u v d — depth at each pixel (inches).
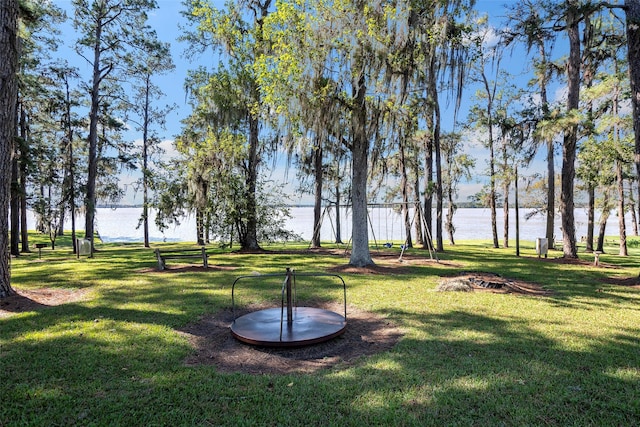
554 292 291.1
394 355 157.5
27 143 637.9
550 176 754.2
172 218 877.2
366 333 195.3
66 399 120.3
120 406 116.0
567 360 149.6
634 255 652.1
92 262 521.7
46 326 200.2
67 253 759.1
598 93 422.6
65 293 294.2
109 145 815.7
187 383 132.7
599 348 163.0
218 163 636.7
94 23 686.5
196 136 796.0
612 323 201.9
